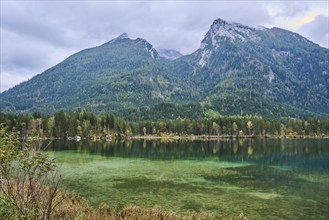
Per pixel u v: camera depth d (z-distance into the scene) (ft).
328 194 141.59
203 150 400.06
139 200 125.08
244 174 200.95
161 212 85.81
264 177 189.47
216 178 183.32
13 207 40.81
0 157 38.45
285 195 139.23
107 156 307.58
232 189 150.61
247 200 128.67
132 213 82.69
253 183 168.25
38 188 43.80
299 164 258.78
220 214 108.06
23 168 40.75
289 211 113.50
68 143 489.67
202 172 207.21
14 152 39.86
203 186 157.28
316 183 170.30
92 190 142.31
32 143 43.62
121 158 290.15
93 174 189.37
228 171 214.48
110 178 175.63
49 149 382.01
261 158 304.71
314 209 116.26
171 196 133.39
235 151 386.73
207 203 122.62
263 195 138.41
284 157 315.99
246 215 107.55
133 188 148.25
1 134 41.14
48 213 41.70
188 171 211.00
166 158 296.71
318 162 273.33
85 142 529.86
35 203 41.88
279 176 194.39
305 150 404.57
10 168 41.04
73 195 96.32
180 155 329.93
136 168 221.87
